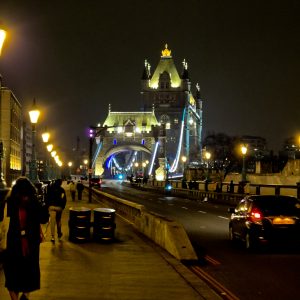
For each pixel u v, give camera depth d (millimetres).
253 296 10836
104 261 14250
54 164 96875
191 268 14227
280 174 58438
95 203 46562
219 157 132000
